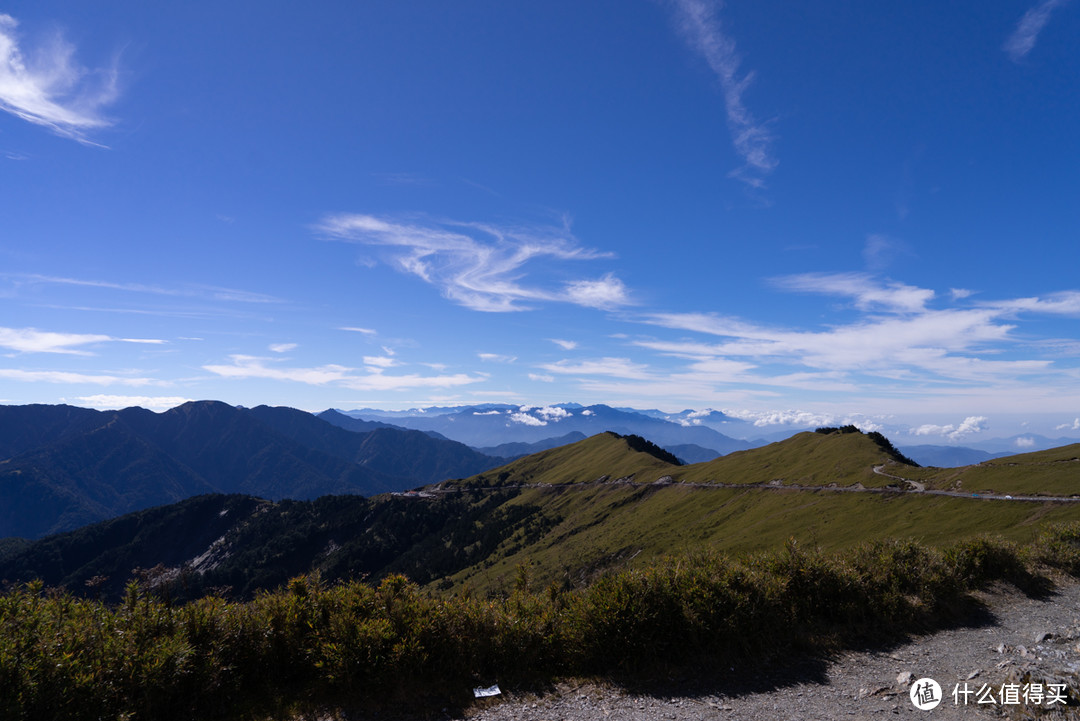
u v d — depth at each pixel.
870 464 115.50
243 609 11.35
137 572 12.08
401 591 13.02
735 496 135.38
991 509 67.44
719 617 12.27
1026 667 10.77
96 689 8.52
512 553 174.75
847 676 11.00
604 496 196.12
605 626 11.73
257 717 9.36
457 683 10.74
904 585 15.65
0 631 9.16
